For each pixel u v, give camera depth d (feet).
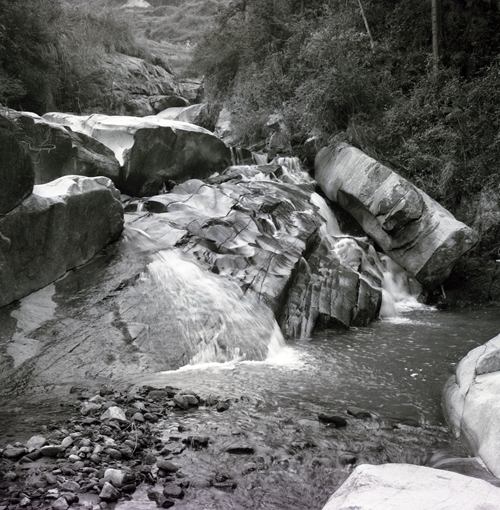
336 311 30.78
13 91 49.96
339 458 16.17
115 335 23.63
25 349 21.95
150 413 18.45
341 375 23.21
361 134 45.34
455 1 52.85
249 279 28.78
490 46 50.29
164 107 69.15
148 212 32.81
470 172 42.29
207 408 19.33
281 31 61.77
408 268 36.86
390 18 57.36
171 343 24.11
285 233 33.88
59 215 24.99
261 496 14.21
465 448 17.01
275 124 49.75
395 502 10.68
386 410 19.75
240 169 42.09
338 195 41.45
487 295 37.42
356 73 46.88
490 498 10.87
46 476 14.20
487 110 43.88
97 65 68.28
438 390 21.68
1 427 17.19
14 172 22.65
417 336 29.27
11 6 53.67
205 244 30.45
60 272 25.71
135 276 26.63
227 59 64.28
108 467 14.96
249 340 25.52
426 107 45.37
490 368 19.45
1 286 22.89
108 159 35.09
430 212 36.06
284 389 21.40
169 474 14.94
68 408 18.71
